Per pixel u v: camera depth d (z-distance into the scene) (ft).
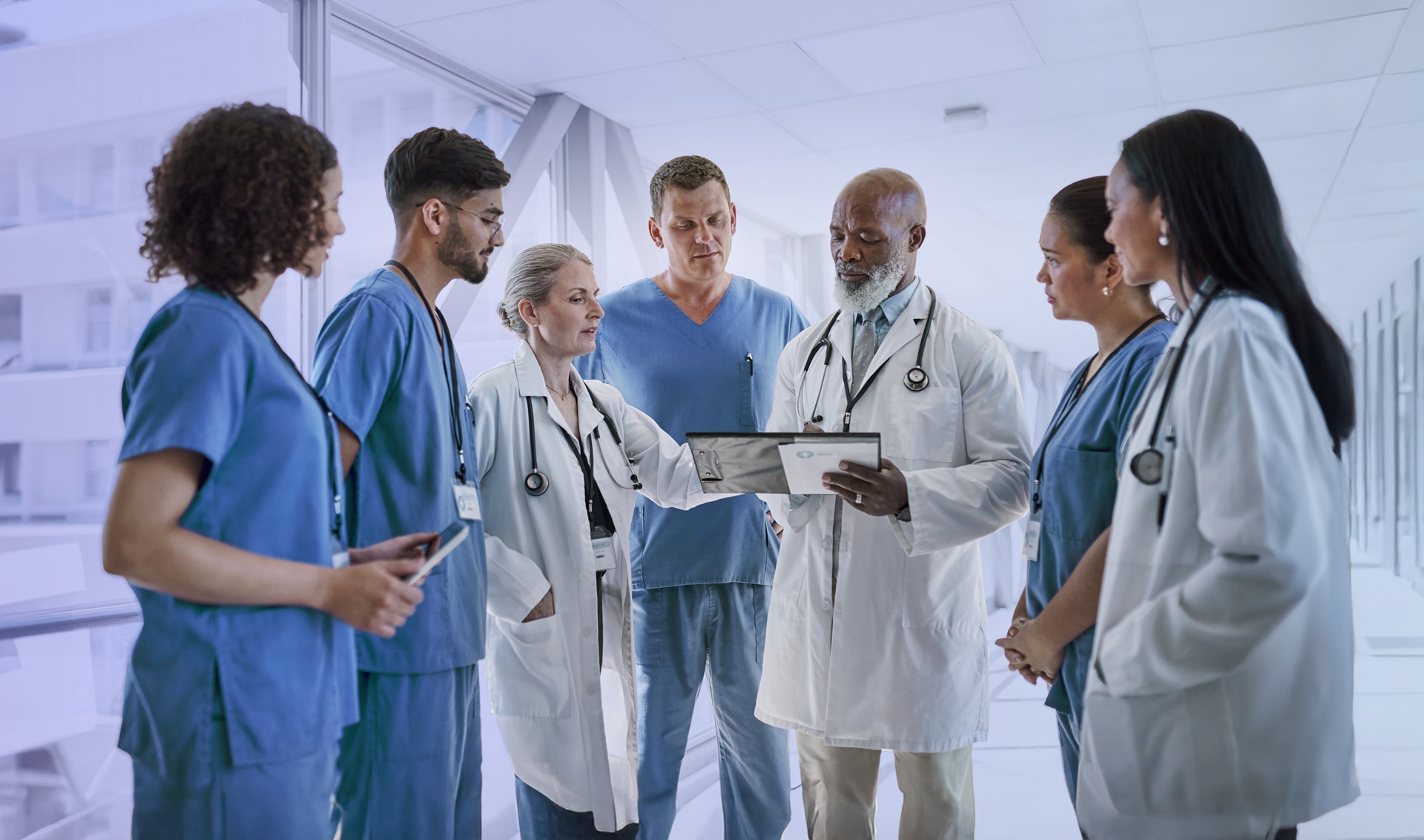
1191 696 3.67
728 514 8.13
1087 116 13.78
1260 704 3.48
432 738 5.21
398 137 11.27
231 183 3.79
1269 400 3.44
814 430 6.11
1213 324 3.70
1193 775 3.67
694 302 8.61
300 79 9.62
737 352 8.55
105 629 7.98
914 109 13.43
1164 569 3.72
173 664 3.69
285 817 3.85
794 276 21.93
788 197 18.37
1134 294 5.46
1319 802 3.56
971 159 15.78
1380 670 15.88
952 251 21.91
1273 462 3.37
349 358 4.97
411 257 5.57
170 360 3.66
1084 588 4.83
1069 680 5.01
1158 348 4.99
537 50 11.30
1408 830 9.70
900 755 6.70
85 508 7.77
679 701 8.22
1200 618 3.47
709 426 8.49
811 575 6.70
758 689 8.15
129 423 3.64
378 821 5.09
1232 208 3.86
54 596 7.48
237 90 9.03
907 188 6.70
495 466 6.57
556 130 12.88
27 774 7.47
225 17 8.93
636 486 7.12
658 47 11.26
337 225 4.29
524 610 6.28
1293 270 3.88
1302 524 3.34
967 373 6.60
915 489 5.97
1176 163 3.96
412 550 4.57
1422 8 10.20
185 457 3.62
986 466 6.29
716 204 8.23
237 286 3.91
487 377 6.75
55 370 7.51
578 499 6.61
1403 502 16.22
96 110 7.88
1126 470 4.00
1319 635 3.49
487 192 5.58
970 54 11.51
